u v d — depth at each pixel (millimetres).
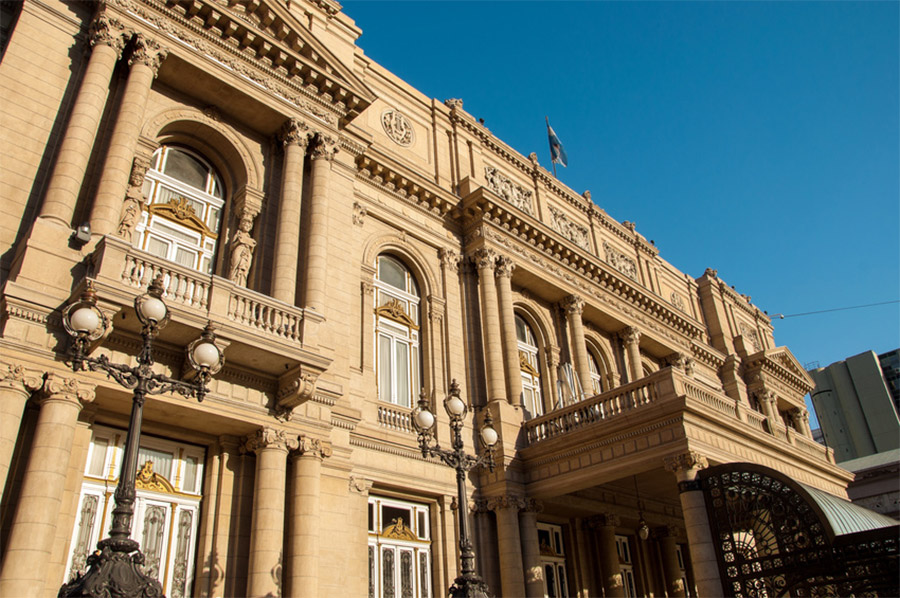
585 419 20344
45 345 12398
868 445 72250
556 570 22891
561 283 27219
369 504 18438
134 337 13508
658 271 38125
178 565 13945
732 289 44312
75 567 12578
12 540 11000
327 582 15125
